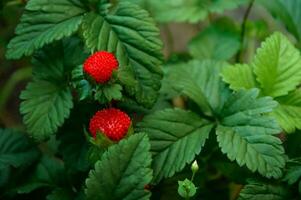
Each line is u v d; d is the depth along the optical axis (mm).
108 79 269
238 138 291
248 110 296
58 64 312
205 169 339
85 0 306
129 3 306
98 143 264
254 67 319
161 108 324
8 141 327
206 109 319
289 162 292
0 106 428
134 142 267
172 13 401
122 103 313
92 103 315
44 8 301
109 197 268
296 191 293
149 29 301
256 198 290
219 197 353
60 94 305
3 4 348
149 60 297
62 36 296
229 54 400
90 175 266
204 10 398
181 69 338
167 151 295
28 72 429
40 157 333
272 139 286
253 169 281
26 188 318
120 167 266
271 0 372
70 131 317
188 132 301
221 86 328
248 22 419
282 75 318
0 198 324
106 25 302
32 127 299
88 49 300
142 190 267
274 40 324
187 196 269
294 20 371
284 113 312
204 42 408
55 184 326
